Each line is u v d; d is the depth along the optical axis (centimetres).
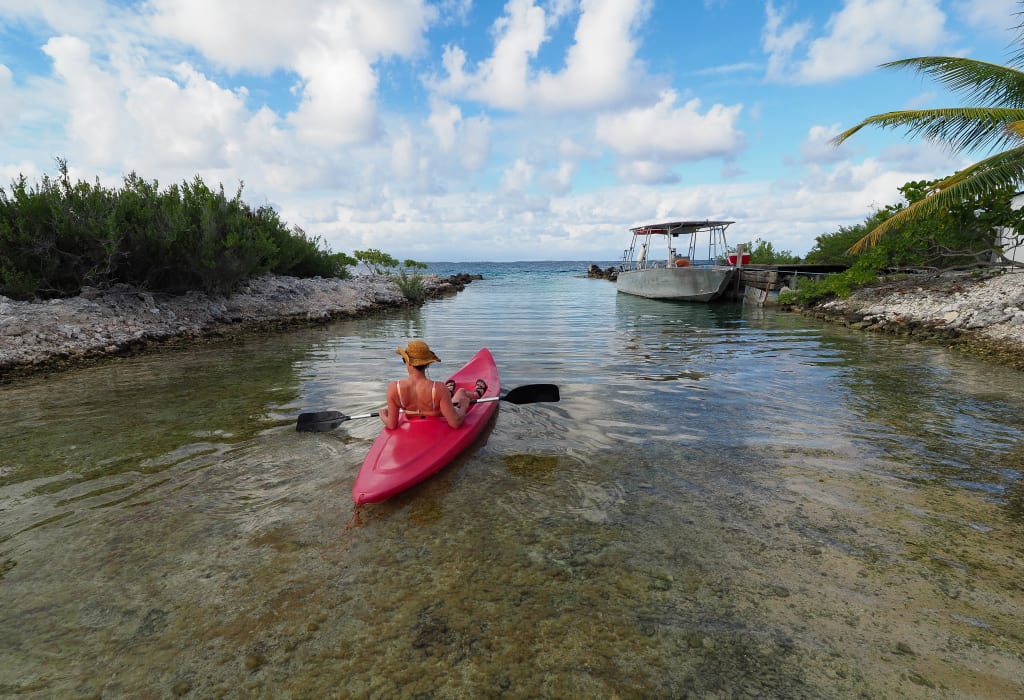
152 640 239
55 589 276
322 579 284
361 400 648
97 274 1179
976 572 286
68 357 901
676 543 319
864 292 1702
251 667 222
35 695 208
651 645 233
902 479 407
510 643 235
